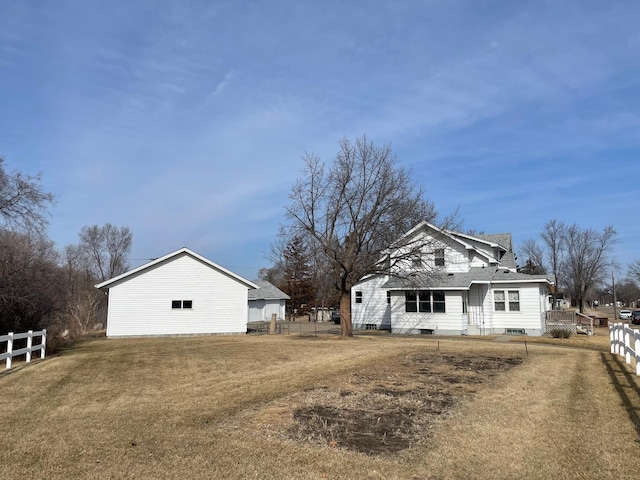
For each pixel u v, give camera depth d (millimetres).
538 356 15570
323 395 9180
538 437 6406
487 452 5848
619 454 5684
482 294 29109
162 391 9711
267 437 6516
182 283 28266
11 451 5883
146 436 6520
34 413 7824
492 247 31484
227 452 5887
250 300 50594
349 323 24984
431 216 26094
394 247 24594
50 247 27734
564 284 70312
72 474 5172
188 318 28125
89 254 68250
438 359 14664
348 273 24344
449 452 5863
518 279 27938
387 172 24406
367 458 5680
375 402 8586
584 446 6008
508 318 28266
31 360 15633
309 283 58562
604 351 18141
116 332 27047
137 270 27594
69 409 8102
